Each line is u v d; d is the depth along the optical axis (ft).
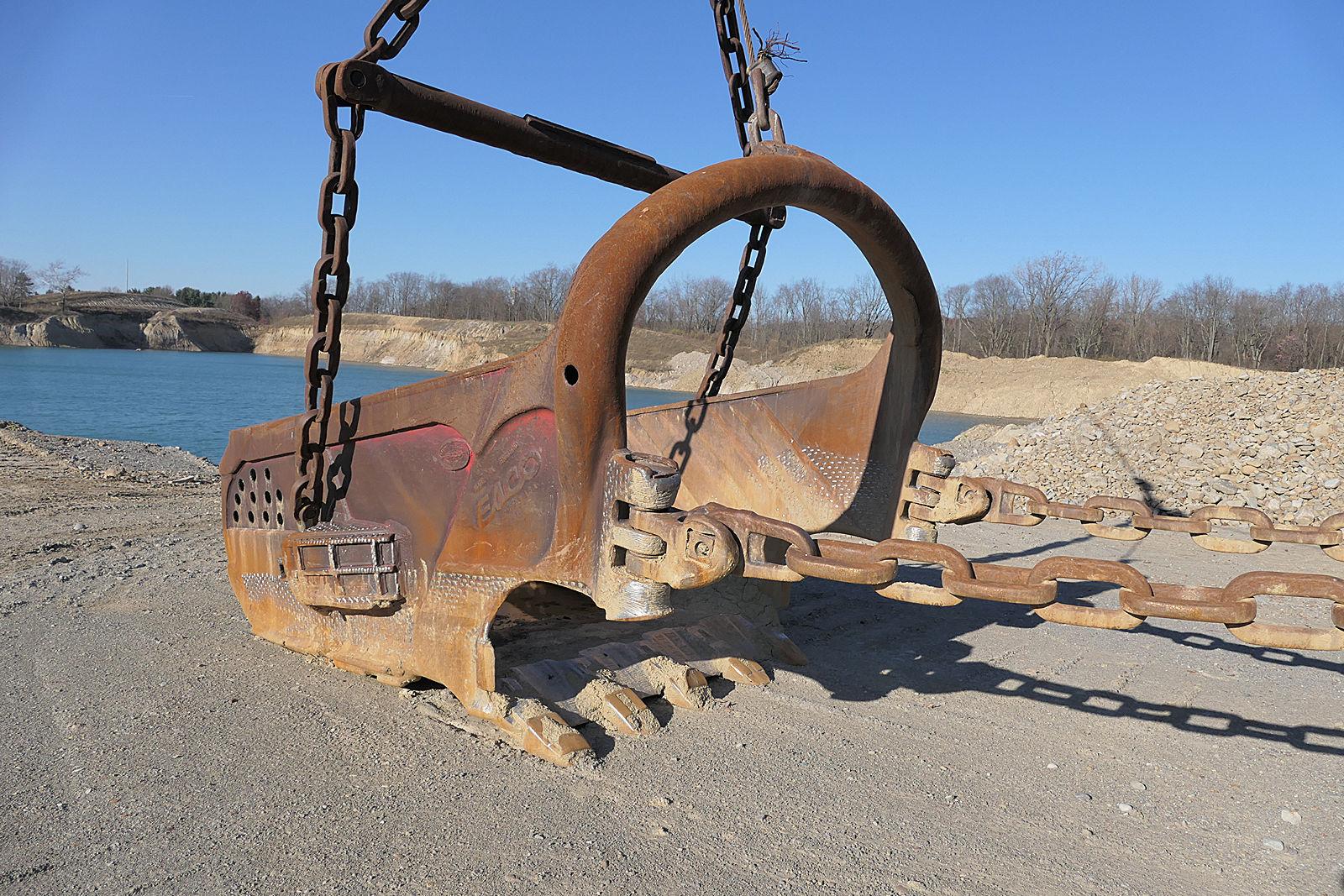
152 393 133.59
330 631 12.65
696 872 8.06
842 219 11.48
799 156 10.87
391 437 11.53
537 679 11.43
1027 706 12.46
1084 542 25.77
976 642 15.58
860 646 15.28
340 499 12.23
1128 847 8.68
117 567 20.58
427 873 7.95
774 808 9.29
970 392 190.70
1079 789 9.91
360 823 8.80
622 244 9.18
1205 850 8.66
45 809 9.03
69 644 14.56
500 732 10.80
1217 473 34.22
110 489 35.27
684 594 14.79
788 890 7.81
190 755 10.32
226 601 17.47
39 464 41.57
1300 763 10.68
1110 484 35.35
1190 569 21.97
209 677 12.96
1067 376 190.90
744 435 15.83
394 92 11.18
